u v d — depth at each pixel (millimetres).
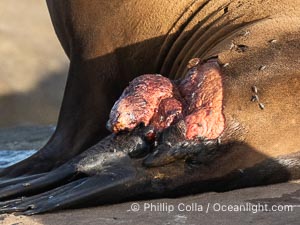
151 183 26234
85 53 33562
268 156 26609
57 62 63844
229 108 26781
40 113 56938
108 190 25953
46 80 61125
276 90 26906
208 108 26781
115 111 27312
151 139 26875
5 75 60781
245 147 26500
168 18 32719
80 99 33656
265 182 26953
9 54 63844
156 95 27500
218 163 26453
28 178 28359
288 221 23484
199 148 26406
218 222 23812
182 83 27906
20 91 59312
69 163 27422
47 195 26219
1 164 38688
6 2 73062
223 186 26672
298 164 26875
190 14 32438
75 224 24281
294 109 26750
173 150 26297
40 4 74062
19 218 25062
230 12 31328
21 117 56125
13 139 46500
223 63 27828
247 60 27734
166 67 33031
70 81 34062
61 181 27125
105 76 33438
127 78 33562
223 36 30812
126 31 33156
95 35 33406
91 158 26703
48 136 47344
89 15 33375
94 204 26000
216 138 26516
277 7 30500
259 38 28516
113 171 26312
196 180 26391
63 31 34594
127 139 26844
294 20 29234
